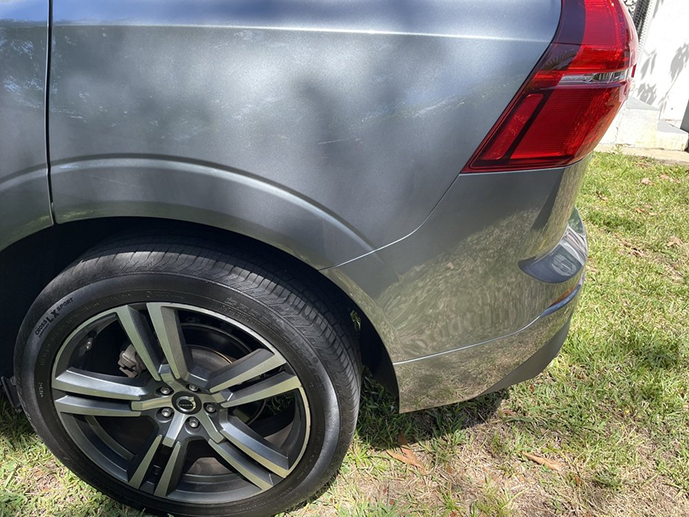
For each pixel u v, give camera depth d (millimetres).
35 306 1400
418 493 1846
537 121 1220
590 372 2426
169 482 1588
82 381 1479
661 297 3072
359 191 1239
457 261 1340
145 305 1374
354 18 1166
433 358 1483
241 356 1567
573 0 1216
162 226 1404
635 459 2039
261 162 1217
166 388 1487
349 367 1430
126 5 1190
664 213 4203
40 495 1716
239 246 1373
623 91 1308
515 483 1918
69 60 1202
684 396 2361
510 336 1522
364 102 1187
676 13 6824
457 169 1234
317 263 1311
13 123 1237
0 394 1945
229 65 1177
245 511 1638
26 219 1319
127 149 1229
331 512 1758
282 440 1645
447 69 1176
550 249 1544
